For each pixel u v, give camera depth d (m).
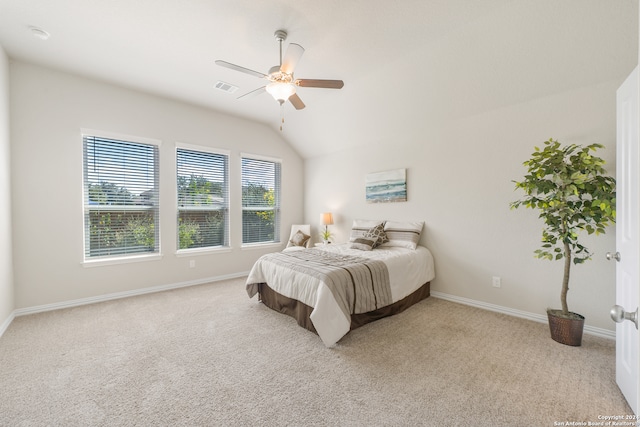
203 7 2.18
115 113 3.52
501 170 3.03
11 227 2.84
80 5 2.15
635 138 1.43
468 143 3.30
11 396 1.65
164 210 3.92
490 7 2.18
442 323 2.74
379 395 1.67
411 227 3.74
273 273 2.99
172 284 3.98
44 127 3.06
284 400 1.62
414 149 3.86
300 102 2.80
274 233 5.37
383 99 3.58
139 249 3.75
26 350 2.19
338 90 3.67
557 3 2.06
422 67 2.95
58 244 3.14
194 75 3.28
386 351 2.19
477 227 3.23
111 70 3.15
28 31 2.46
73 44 2.66
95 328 2.61
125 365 1.99
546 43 2.32
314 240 5.52
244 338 2.42
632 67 2.21
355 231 4.29
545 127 2.72
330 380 1.81
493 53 2.55
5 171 2.69
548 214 2.30
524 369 1.92
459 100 3.15
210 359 2.07
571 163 2.25
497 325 2.69
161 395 1.67
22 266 2.94
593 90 2.45
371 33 2.49
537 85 2.65
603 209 1.95
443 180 3.54
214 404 1.59
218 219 4.55
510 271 2.98
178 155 4.09
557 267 2.68
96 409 1.55
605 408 1.54
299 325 2.68
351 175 4.79
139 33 2.50
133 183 3.69
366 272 2.70
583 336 2.43
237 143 4.71
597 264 2.45
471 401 1.61
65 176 3.18
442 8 2.18
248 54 2.84
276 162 5.35
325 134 4.78
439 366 1.97
